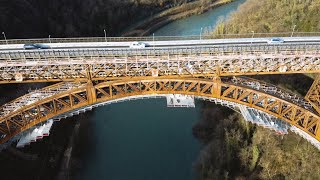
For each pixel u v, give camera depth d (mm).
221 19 123625
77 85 58656
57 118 60688
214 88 58656
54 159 74375
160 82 58562
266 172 63969
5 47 60656
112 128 84188
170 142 80250
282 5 106500
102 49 58312
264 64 58625
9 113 55844
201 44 62625
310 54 57750
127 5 136625
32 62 54719
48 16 113000
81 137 81750
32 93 58562
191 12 146750
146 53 57781
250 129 72625
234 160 68750
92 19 123188
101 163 74375
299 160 64500
